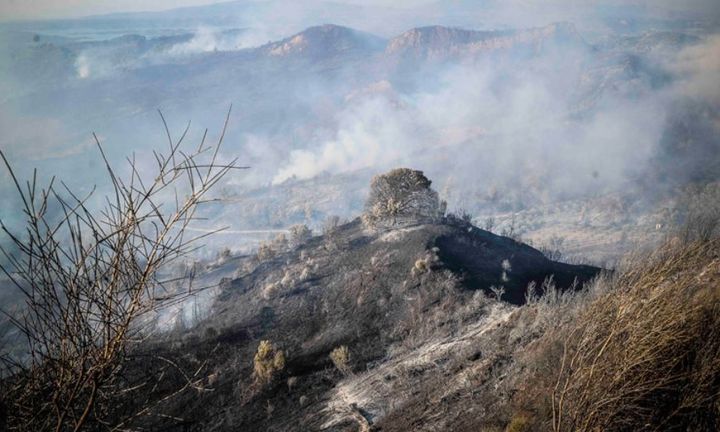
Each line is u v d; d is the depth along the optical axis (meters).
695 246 12.25
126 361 4.18
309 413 43.16
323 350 57.22
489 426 21.80
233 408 47.59
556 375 19.34
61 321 3.86
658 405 11.75
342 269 79.31
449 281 63.62
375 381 44.69
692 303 11.77
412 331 55.56
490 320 50.28
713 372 11.18
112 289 3.86
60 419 3.90
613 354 11.78
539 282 71.06
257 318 71.06
